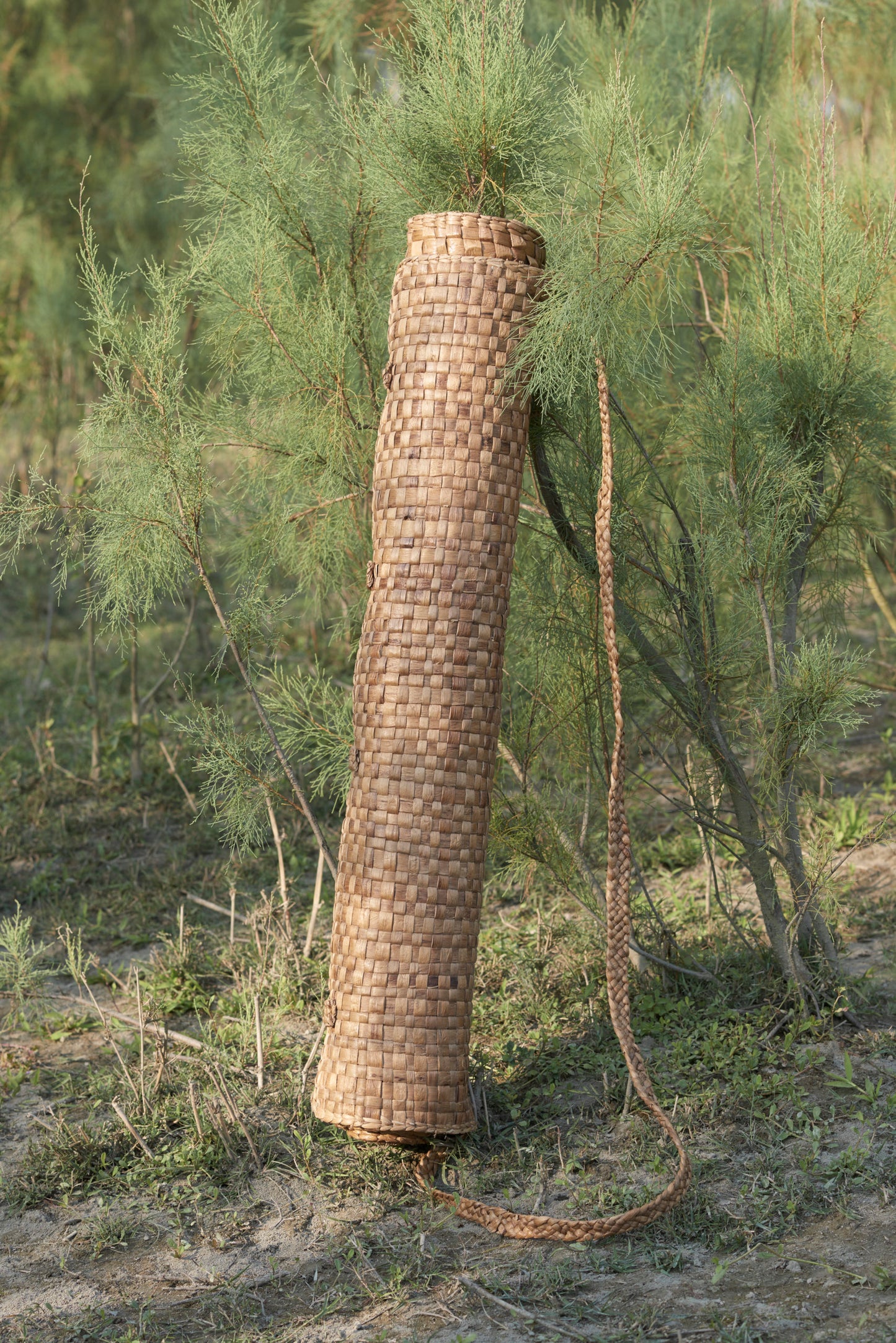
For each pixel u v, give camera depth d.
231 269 3.54
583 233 2.80
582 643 3.39
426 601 2.87
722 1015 3.46
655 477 3.33
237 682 7.29
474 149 3.04
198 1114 3.13
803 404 3.32
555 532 3.38
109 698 7.48
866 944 3.99
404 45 3.32
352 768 2.98
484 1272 2.54
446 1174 2.90
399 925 2.84
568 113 3.07
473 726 2.89
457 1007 2.87
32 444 8.10
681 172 2.78
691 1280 2.46
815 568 3.63
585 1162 2.92
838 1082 3.08
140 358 3.53
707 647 3.30
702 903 4.38
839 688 3.06
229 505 3.93
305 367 3.50
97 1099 3.41
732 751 3.42
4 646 9.12
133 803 6.04
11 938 3.56
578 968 3.92
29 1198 2.94
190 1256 2.69
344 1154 3.03
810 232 3.32
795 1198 2.67
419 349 2.91
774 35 5.01
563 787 3.67
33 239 8.48
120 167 8.91
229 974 4.21
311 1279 2.58
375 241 3.65
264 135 3.53
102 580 3.67
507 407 2.90
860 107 5.51
